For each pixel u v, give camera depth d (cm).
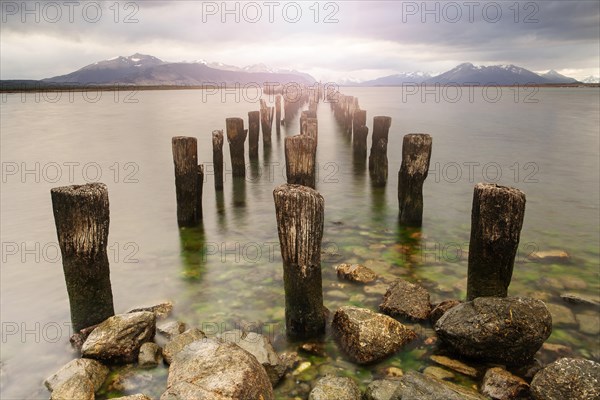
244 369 363
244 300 747
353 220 1198
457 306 584
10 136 3066
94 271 634
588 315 677
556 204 1391
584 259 920
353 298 733
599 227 1151
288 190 577
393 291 695
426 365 547
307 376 531
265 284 809
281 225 586
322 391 466
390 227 1130
